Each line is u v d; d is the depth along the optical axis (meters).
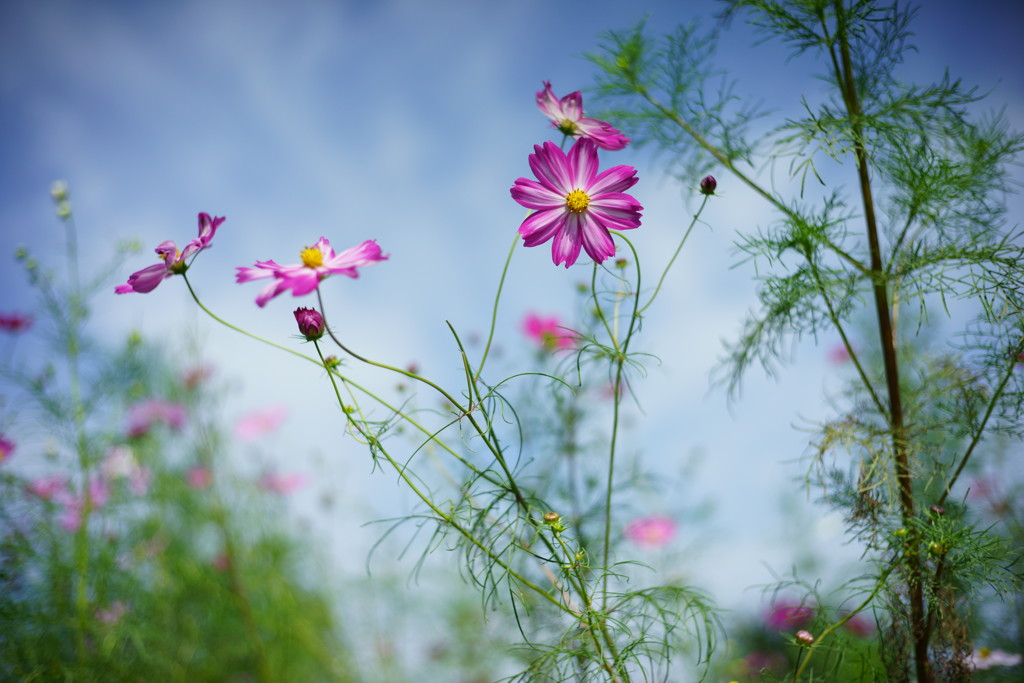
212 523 1.14
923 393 0.71
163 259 0.61
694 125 0.75
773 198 0.70
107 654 0.92
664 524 1.00
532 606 0.77
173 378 1.15
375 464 0.59
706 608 0.65
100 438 0.95
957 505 0.69
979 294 0.65
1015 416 0.65
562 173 0.62
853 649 0.68
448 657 1.15
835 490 0.69
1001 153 0.68
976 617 0.77
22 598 0.91
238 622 1.14
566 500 0.86
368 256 0.58
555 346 0.88
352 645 1.21
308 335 0.58
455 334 0.58
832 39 0.69
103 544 0.95
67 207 0.96
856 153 0.68
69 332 0.95
